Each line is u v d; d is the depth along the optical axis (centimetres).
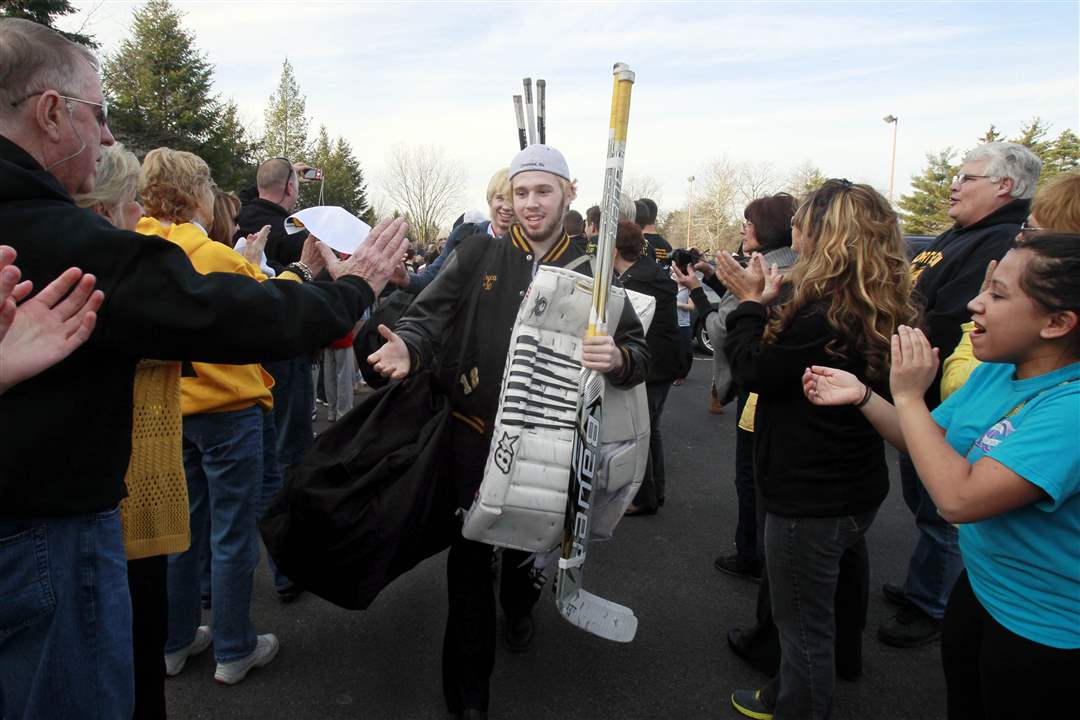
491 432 205
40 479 114
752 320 203
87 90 127
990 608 139
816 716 201
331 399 590
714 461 527
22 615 116
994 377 148
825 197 197
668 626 287
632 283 375
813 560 194
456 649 210
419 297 217
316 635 273
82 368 118
